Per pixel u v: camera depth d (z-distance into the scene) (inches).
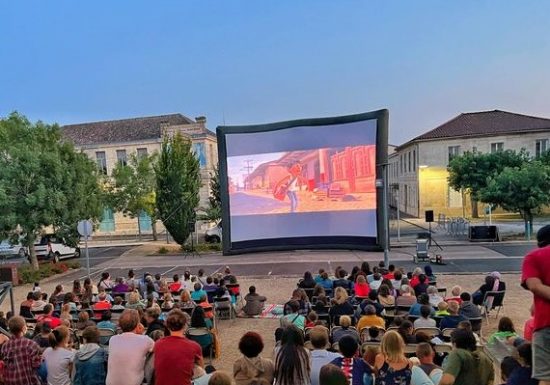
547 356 94.5
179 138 1109.7
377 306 324.5
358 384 152.9
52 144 884.0
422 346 171.9
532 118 1512.1
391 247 948.6
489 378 142.3
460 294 356.5
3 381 185.2
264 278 673.6
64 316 324.5
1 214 762.8
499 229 1109.1
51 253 996.6
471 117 1593.3
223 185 634.8
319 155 598.5
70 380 191.8
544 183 914.1
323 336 170.2
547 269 95.4
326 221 596.1
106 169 1642.5
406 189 1772.9
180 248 1088.2
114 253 1115.3
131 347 159.5
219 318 441.7
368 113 576.7
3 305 595.8
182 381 147.9
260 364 138.9
